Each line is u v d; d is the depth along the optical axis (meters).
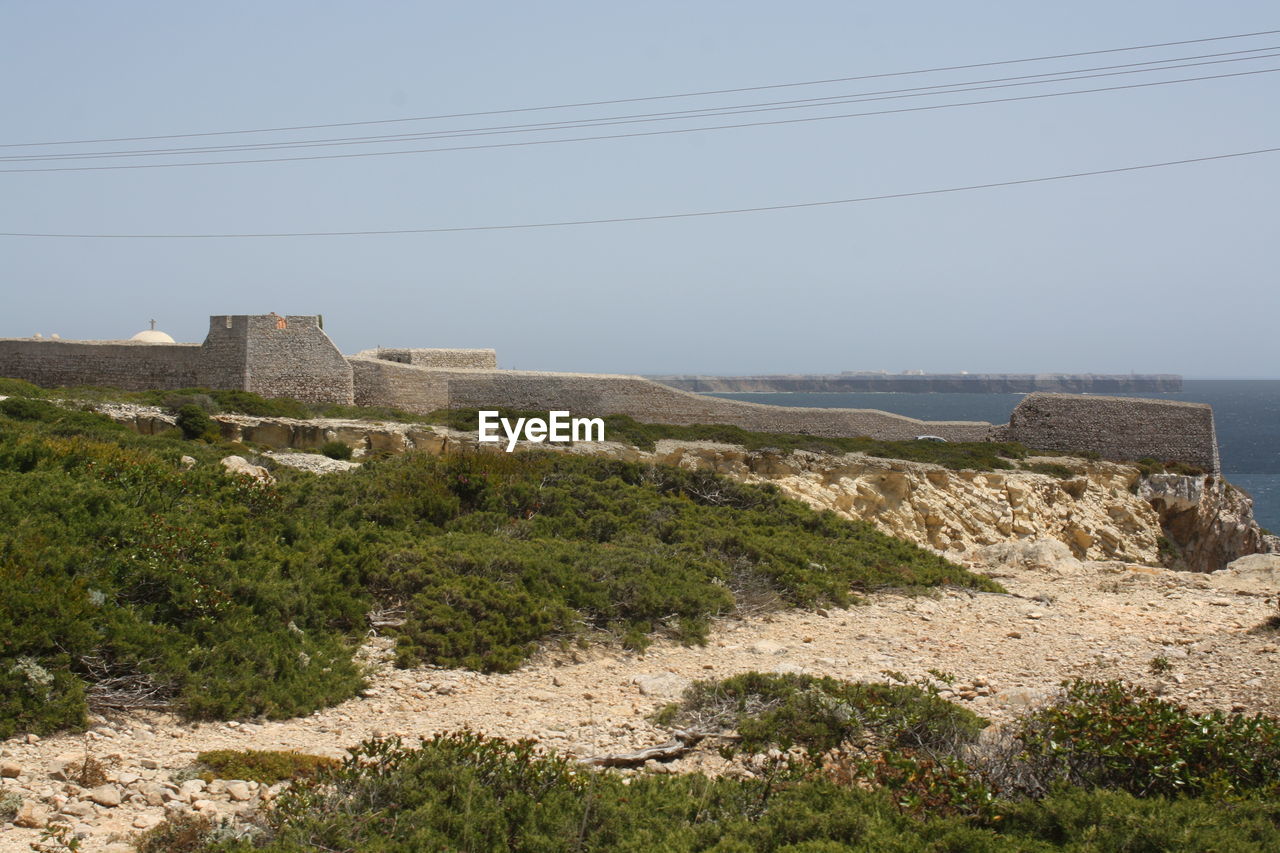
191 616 16.09
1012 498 46.22
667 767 12.83
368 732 13.89
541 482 28.66
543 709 15.24
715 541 25.59
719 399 56.38
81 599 14.79
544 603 19.73
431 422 49.84
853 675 17.08
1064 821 10.49
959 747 12.98
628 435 49.09
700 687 15.23
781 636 20.45
